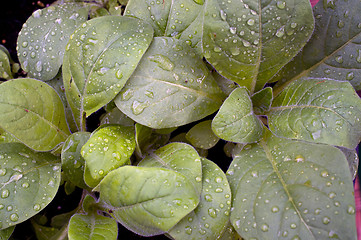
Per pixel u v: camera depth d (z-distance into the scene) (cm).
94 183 28
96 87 29
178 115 29
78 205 34
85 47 29
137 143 28
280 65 30
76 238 27
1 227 28
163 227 26
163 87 29
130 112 29
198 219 27
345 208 26
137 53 28
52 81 33
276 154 29
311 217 26
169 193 26
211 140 31
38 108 29
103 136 28
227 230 29
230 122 28
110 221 30
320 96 29
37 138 29
